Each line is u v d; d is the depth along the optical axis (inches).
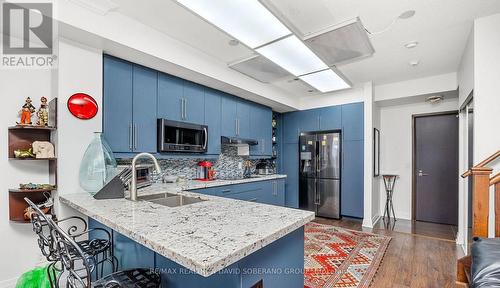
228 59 126.1
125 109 100.7
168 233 41.6
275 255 49.7
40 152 80.7
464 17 87.8
